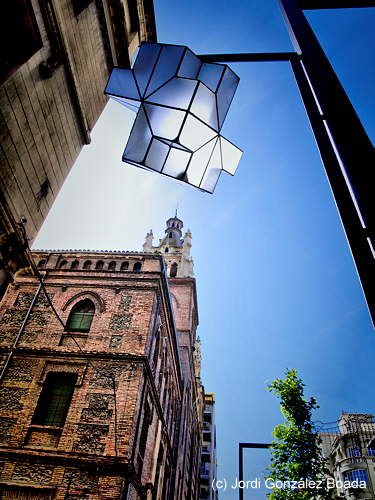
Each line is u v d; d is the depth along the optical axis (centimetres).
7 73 435
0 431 1233
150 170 271
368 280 120
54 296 1631
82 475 1122
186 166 268
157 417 1670
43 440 1212
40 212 650
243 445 1429
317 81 164
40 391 1326
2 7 398
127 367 1358
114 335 1472
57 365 1388
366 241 126
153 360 1569
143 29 917
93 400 1279
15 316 1566
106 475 1115
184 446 2575
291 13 188
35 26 419
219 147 273
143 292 1622
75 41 664
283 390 1903
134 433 1234
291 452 1725
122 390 1297
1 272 536
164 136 255
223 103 259
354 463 3406
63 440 1193
